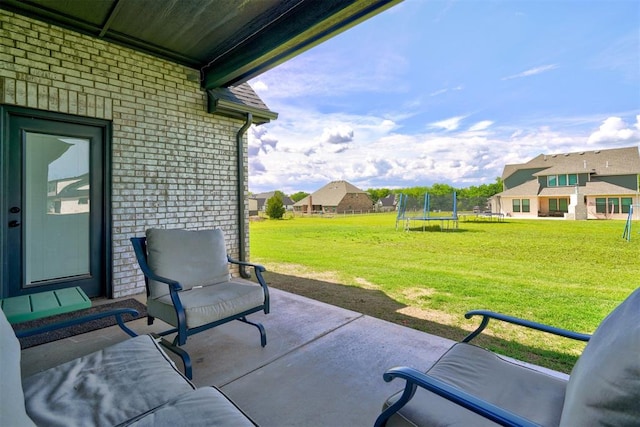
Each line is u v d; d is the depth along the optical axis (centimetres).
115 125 376
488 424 103
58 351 245
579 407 81
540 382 130
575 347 262
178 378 133
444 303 382
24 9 315
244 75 426
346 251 832
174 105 427
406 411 110
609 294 422
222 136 479
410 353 241
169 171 422
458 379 129
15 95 312
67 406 111
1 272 312
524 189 2094
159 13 326
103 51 367
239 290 249
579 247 812
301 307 348
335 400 184
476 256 739
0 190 309
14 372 105
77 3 309
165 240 261
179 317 206
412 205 1477
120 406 112
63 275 356
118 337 270
